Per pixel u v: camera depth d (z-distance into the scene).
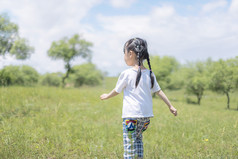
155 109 7.54
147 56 2.62
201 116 7.43
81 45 45.44
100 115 6.63
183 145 3.87
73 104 8.36
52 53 43.38
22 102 6.98
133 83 2.50
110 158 3.16
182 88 31.69
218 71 22.31
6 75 9.79
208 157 3.12
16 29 37.28
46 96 9.26
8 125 4.39
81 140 3.96
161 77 33.06
